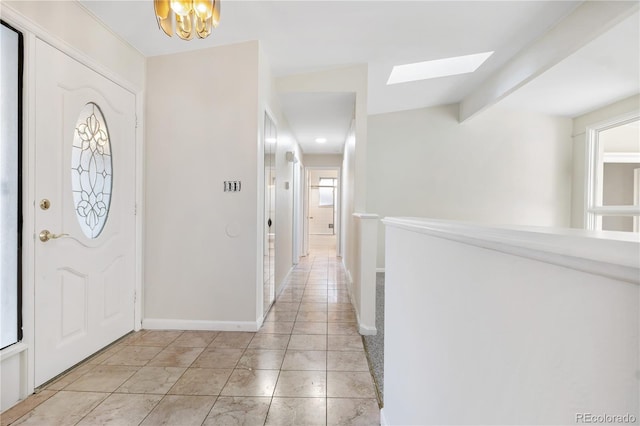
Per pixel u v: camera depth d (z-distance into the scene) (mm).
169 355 2301
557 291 434
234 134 2734
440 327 875
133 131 2627
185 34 1780
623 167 4445
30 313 1762
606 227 4594
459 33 2959
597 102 4395
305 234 7332
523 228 552
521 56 3420
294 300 3729
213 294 2773
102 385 1905
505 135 5160
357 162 3406
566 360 417
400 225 1271
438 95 4742
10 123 1678
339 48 2986
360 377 2033
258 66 2729
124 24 2279
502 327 570
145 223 2775
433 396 921
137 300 2719
